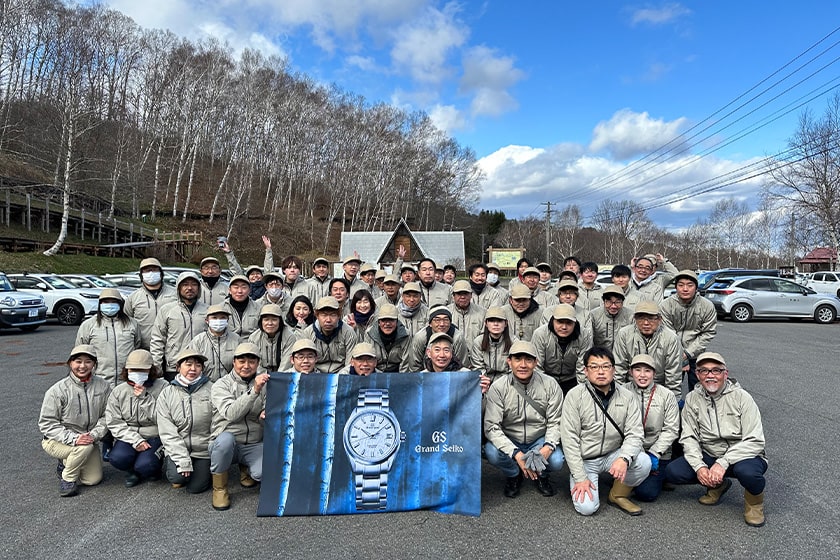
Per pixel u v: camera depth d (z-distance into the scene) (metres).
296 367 4.43
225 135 56.84
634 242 70.12
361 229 62.78
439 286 7.54
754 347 11.72
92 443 4.26
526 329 5.81
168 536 3.49
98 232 36.94
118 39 49.03
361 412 4.11
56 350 11.28
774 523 3.65
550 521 3.76
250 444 4.30
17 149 37.22
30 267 24.52
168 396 4.25
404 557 3.22
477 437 4.10
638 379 4.12
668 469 4.11
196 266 37.06
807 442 5.28
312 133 62.50
